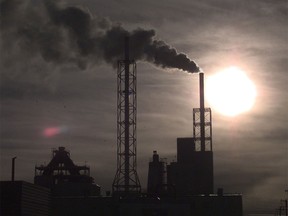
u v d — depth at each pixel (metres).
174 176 143.25
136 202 119.00
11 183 85.12
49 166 142.62
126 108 130.88
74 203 123.88
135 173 129.62
